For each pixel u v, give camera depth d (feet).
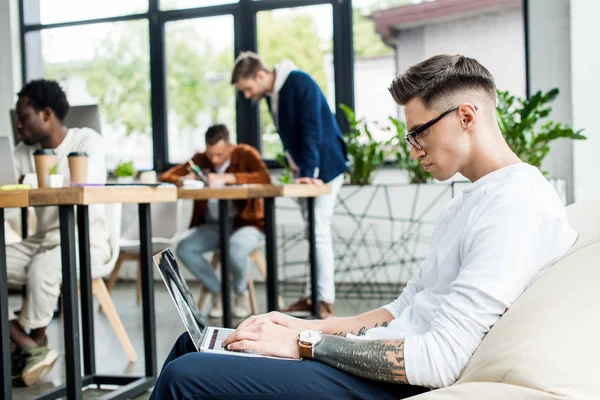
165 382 3.28
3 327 5.92
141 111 17.95
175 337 10.37
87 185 6.21
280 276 16.12
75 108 9.61
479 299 3.10
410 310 3.78
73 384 5.85
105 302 8.70
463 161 3.48
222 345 3.72
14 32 18.33
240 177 11.80
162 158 17.65
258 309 12.55
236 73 10.80
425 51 15.49
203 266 11.46
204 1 17.10
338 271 14.67
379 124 15.81
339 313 11.76
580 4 13.37
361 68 16.03
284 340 3.55
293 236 15.96
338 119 16.11
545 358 2.75
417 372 3.11
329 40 16.25
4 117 18.26
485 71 3.44
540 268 3.22
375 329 3.68
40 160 6.68
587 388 2.64
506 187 3.26
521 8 14.40
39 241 8.16
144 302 7.29
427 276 3.75
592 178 13.47
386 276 14.29
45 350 7.96
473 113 3.37
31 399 6.70
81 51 18.38
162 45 17.51
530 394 2.62
